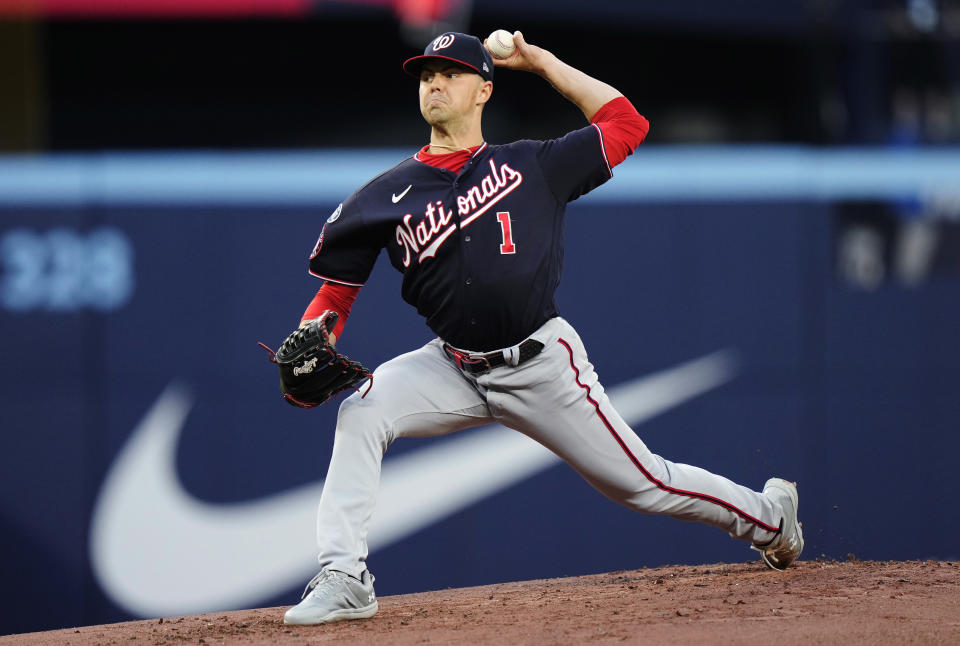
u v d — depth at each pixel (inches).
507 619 417.1
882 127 1251.2
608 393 1005.8
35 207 1023.0
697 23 1290.6
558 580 556.1
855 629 376.2
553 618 414.3
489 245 412.2
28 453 1014.4
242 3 1258.6
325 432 1016.2
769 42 1473.9
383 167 1033.5
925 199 1042.1
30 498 1011.3
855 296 1020.5
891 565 517.0
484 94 432.5
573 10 1289.4
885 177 1032.8
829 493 1007.0
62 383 1019.3
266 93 1492.4
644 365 1009.5
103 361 1019.3
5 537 1008.2
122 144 1478.8
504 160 422.6
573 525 1015.6
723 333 1015.0
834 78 1261.1
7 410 1015.6
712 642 362.3
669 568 567.5
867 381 1014.4
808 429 1011.9
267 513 1010.7
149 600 1007.6
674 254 1017.5
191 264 1023.6
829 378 1015.6
